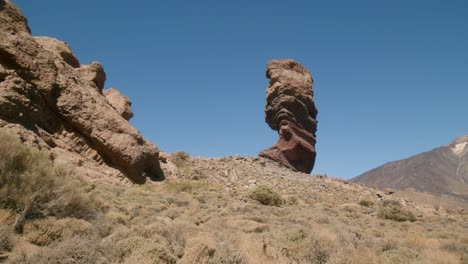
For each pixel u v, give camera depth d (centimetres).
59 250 629
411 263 867
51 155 2044
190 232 1077
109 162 2589
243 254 792
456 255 1100
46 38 3416
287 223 1652
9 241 673
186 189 2767
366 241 1122
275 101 6162
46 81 2447
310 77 6556
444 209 4109
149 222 1138
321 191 3850
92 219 980
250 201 2594
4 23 2448
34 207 845
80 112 2553
